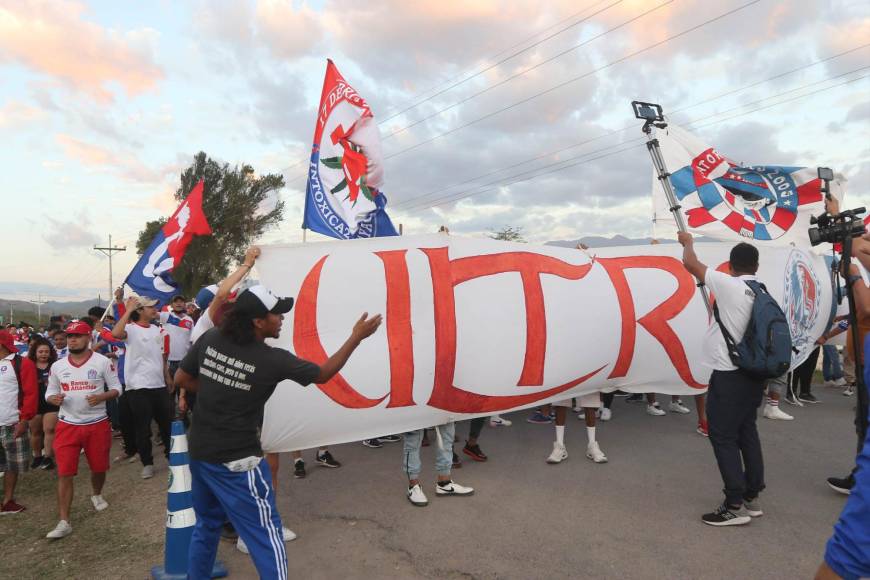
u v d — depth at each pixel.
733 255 4.20
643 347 6.00
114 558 4.13
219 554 4.05
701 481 5.04
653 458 5.71
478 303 5.38
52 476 6.52
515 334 5.46
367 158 6.99
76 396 4.77
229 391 2.93
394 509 4.70
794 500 4.59
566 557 3.75
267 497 3.04
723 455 4.07
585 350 5.74
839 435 6.40
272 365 2.95
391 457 6.27
